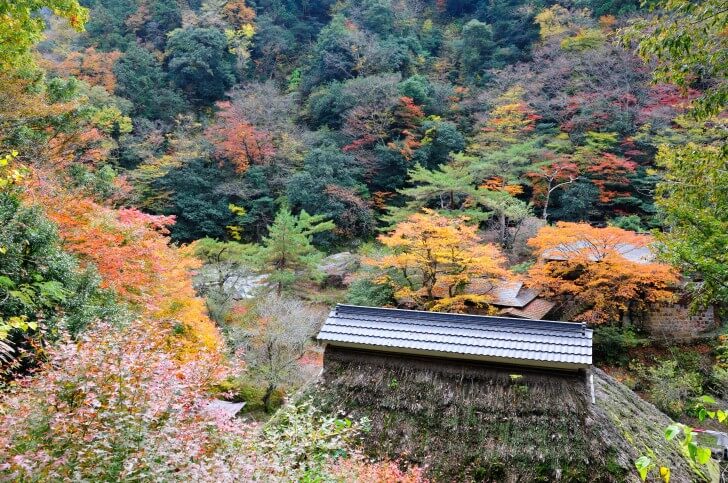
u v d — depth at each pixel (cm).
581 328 532
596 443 455
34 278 600
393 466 433
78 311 604
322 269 1948
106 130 1892
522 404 490
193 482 282
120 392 310
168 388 325
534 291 1575
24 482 260
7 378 478
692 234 739
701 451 191
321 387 534
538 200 2127
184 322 878
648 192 1989
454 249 1358
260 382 1236
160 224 993
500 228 1877
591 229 1336
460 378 520
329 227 1894
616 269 1313
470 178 1831
